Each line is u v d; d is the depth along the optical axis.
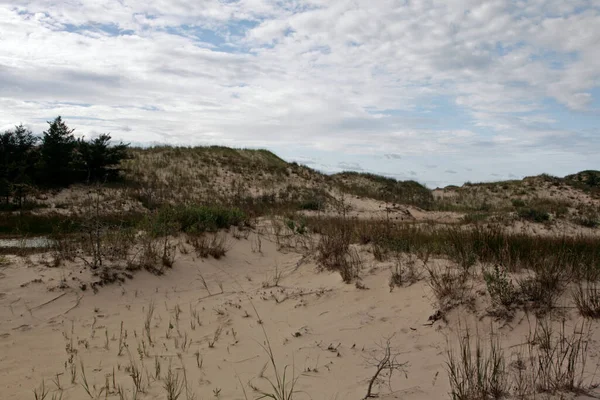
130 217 15.17
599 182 34.72
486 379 3.95
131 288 7.19
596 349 4.43
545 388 3.78
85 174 21.11
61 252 7.88
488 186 34.59
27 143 20.36
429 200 32.34
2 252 8.34
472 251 7.36
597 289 5.66
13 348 5.06
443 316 5.55
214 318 6.28
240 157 32.16
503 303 5.46
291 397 4.05
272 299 6.97
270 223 12.65
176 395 4.03
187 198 21.81
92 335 5.57
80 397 4.05
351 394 4.08
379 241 8.98
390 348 5.04
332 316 6.09
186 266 8.43
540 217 19.70
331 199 26.30
